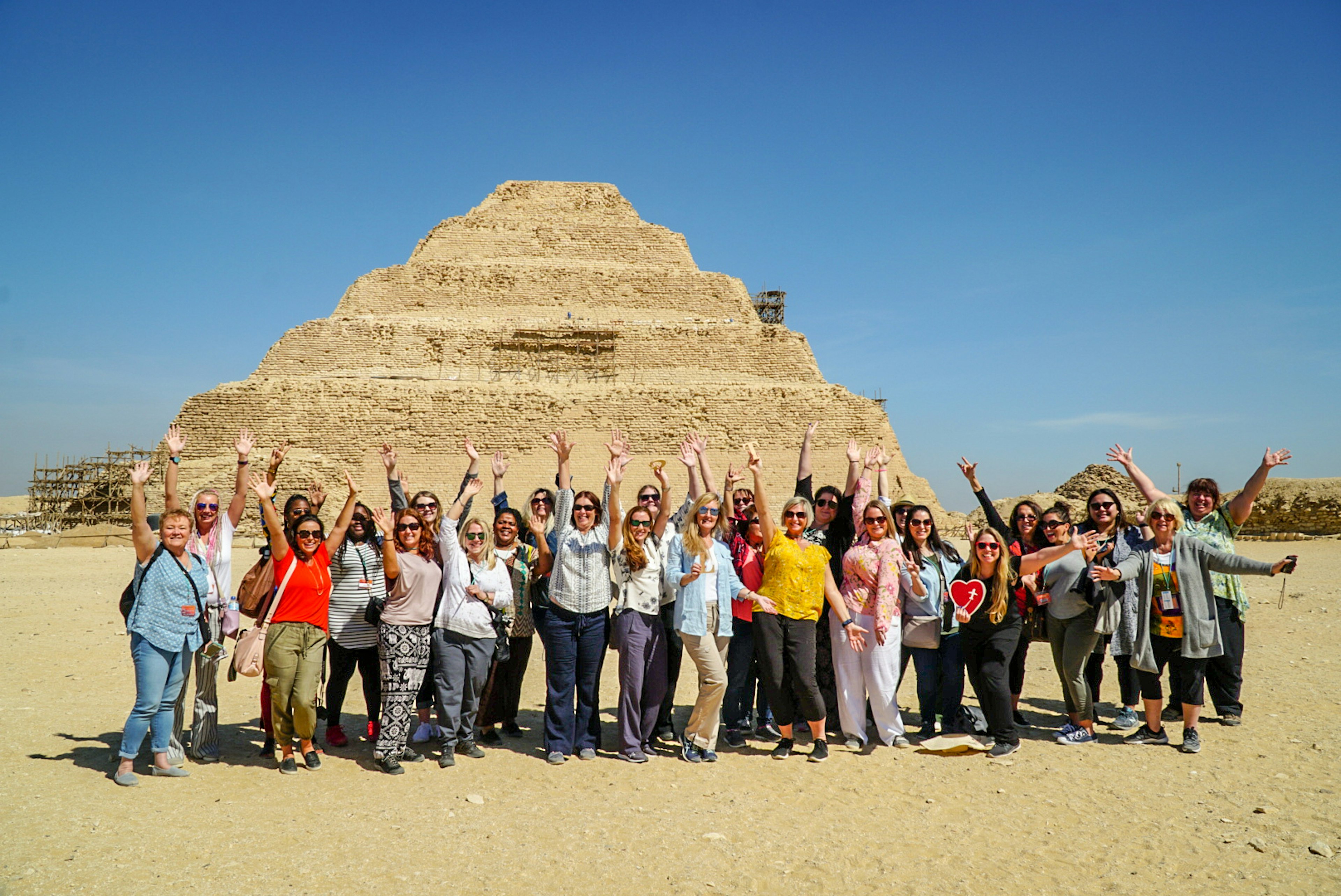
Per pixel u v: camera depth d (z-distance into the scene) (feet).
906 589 38.63
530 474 225.76
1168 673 57.77
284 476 205.05
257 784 31.12
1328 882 23.48
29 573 116.37
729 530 40.47
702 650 34.63
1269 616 76.13
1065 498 213.46
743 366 252.83
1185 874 23.95
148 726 30.89
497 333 249.55
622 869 24.00
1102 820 28.14
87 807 27.76
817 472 231.30
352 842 25.58
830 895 22.58
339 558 36.50
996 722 35.88
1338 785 31.50
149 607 30.86
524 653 39.06
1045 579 39.78
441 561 35.96
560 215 306.76
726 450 232.32
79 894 21.49
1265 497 207.72
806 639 35.19
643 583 35.73
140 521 31.19
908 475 237.45
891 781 32.40
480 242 287.28
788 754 35.76
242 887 22.27
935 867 24.39
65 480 225.35
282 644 32.30
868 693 37.58
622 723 35.45
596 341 252.42
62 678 48.11
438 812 28.43
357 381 228.84
